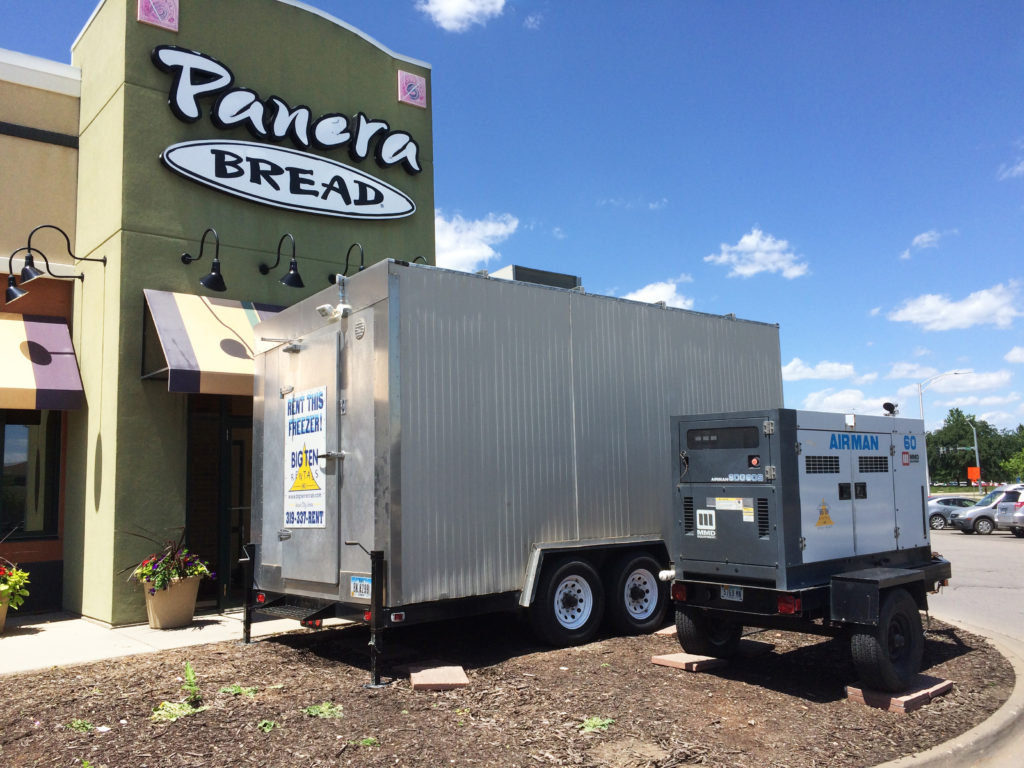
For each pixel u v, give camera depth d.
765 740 5.13
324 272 11.90
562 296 8.68
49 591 10.73
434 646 8.07
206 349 9.59
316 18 12.27
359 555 7.04
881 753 4.95
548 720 5.48
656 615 8.92
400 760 4.72
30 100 11.03
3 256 10.64
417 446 7.12
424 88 13.52
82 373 10.79
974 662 7.39
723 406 10.39
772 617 6.73
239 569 10.93
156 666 7.22
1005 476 111.50
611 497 8.82
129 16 10.35
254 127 11.29
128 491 9.64
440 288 7.52
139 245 10.14
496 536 7.68
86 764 4.65
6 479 10.65
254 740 5.06
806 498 6.39
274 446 8.43
